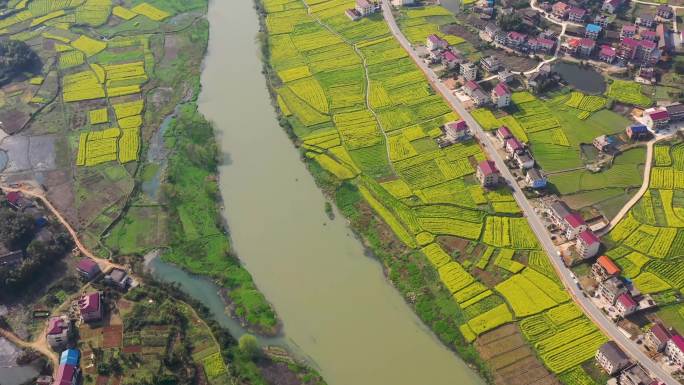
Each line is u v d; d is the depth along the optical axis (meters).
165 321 166.00
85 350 159.38
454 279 174.50
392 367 156.25
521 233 185.62
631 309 157.12
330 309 171.75
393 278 178.00
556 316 161.50
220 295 177.38
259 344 163.38
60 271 183.75
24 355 158.25
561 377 148.12
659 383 138.38
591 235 172.88
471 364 154.50
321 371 156.38
